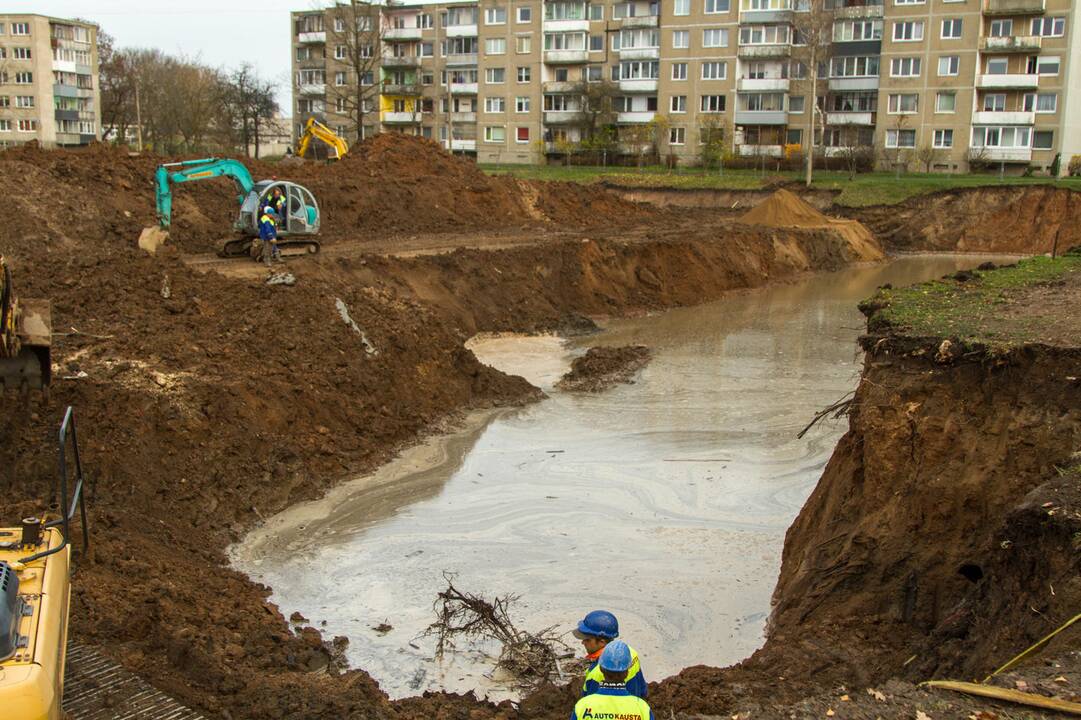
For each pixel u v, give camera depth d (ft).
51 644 18.38
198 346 57.31
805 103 203.92
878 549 35.70
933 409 36.42
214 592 38.24
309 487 51.90
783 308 113.70
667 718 26.27
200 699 27.02
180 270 66.23
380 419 60.29
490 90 234.99
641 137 214.07
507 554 44.19
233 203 104.58
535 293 101.35
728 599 39.60
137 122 229.66
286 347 60.64
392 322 68.90
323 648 34.60
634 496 51.60
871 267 150.71
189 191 102.47
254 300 64.59
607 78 224.94
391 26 247.50
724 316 108.06
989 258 160.15
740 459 57.57
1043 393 34.22
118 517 41.88
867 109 198.80
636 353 84.99
